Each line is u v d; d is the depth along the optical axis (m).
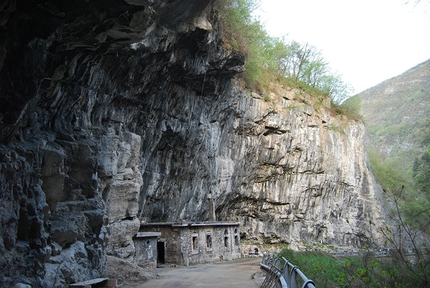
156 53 20.30
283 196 48.47
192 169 32.50
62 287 11.71
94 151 15.55
